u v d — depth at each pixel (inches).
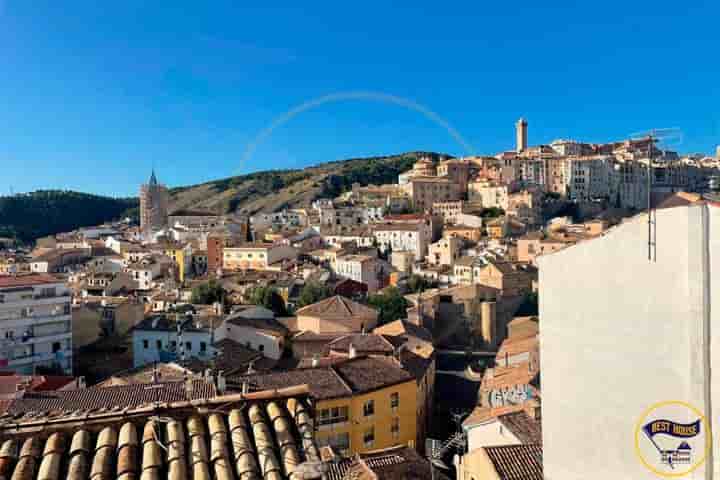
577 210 7564.0
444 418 2273.6
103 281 5393.7
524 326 2546.8
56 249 7066.9
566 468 698.2
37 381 2188.7
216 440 510.6
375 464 1544.0
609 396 668.7
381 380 2020.2
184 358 2861.7
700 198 639.1
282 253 6304.1
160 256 6161.4
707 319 603.2
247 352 2908.5
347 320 3181.6
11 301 3107.8
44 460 469.4
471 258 5398.6
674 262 623.8
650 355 641.0
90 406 1638.8
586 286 681.6
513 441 1397.6
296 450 514.0
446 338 2869.1
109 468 465.1
